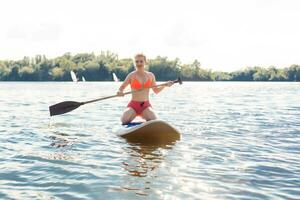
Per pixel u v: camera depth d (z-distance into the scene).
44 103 18.27
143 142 7.20
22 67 118.31
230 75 131.00
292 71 127.25
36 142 7.21
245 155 6.09
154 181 4.59
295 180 4.70
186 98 23.39
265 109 14.95
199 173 4.96
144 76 8.44
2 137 7.79
